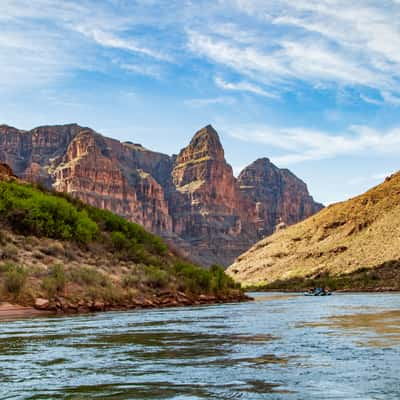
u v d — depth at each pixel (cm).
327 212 19912
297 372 1467
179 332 2562
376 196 18388
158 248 8225
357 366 1551
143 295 5556
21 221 6209
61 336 2384
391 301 6488
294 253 18175
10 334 2477
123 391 1255
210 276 7250
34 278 4641
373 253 15225
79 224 6725
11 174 8531
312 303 6375
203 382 1349
